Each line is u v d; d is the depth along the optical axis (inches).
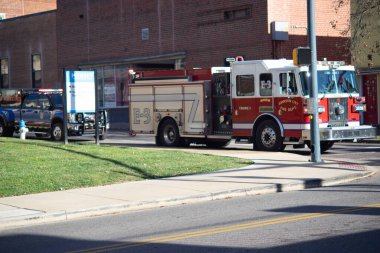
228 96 1035.3
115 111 1867.6
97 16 1898.4
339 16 1531.7
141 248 391.5
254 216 491.8
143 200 567.2
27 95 1332.4
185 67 1633.9
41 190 621.0
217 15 1540.4
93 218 520.1
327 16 1513.3
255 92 989.8
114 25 1841.8
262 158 867.4
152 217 510.9
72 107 1030.4
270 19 1423.5
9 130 1366.9
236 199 598.9
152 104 1133.1
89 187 647.1
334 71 958.4
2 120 1373.0
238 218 486.0
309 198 581.3
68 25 2003.0
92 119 1250.0
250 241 399.2
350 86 976.3
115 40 1841.8
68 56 2011.6
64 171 708.0
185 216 508.4
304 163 812.0
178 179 693.3
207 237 416.5
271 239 402.3
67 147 923.4
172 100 1098.7
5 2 2763.3
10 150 865.5
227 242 398.6
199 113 1056.8
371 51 1353.3
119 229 461.7
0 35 2305.6
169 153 883.4
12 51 2258.9
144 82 1144.8
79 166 739.4
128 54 1802.4
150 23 1728.6
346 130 946.1
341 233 411.8
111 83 1883.6
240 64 1008.2
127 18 1797.5
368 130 973.8
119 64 1846.7
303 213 494.3
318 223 449.4
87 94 1043.3
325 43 1509.6
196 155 870.4
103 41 1882.4
